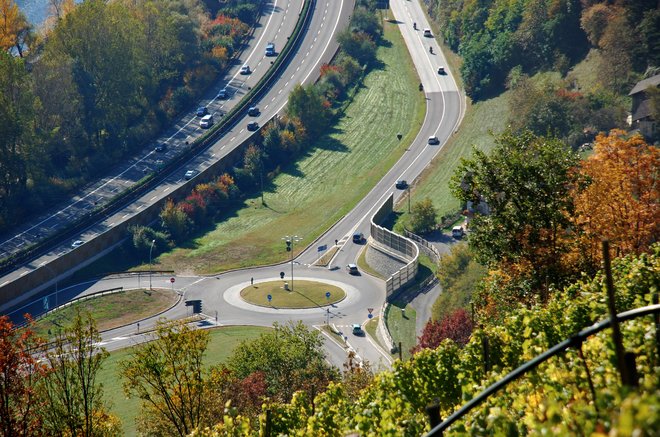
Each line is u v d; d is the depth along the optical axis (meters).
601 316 41.22
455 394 46.94
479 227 78.25
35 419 61.66
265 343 116.31
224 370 80.00
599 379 31.00
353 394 99.38
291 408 53.19
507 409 32.59
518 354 45.38
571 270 73.75
